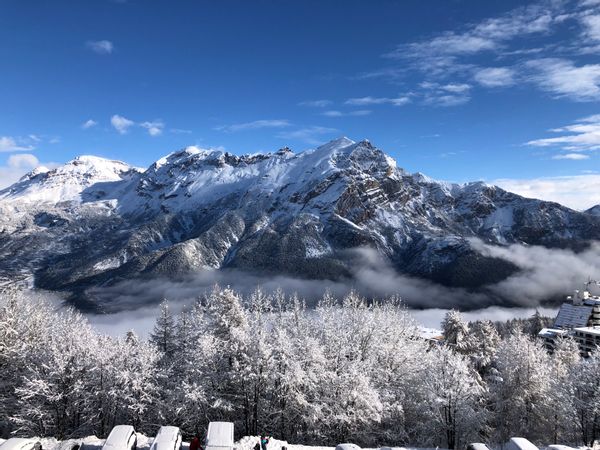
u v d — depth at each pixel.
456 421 51.16
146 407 51.19
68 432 52.09
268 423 52.28
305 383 50.59
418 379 58.16
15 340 59.53
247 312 62.06
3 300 65.00
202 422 52.03
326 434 51.50
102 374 51.22
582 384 53.31
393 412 55.03
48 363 51.78
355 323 63.62
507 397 59.34
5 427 53.16
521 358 58.84
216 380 51.44
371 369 58.09
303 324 65.69
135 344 57.78
